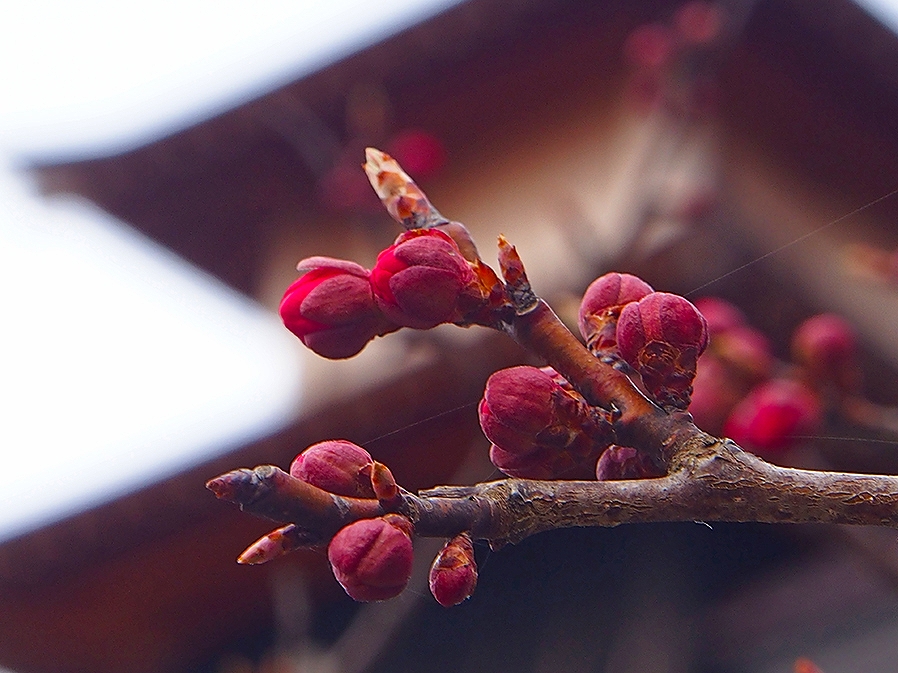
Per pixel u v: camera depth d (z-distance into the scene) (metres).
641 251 0.93
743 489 0.35
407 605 0.93
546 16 1.70
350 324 0.37
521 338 0.37
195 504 1.41
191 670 1.60
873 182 1.58
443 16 1.72
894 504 0.35
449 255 0.37
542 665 1.35
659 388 0.37
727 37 0.90
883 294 1.14
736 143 1.45
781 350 1.11
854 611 1.33
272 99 1.84
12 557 1.49
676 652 1.33
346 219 1.93
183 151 1.92
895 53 1.50
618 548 1.45
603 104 1.70
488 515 0.36
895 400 1.15
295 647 1.03
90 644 1.58
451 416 1.24
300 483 0.35
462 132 1.81
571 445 0.37
